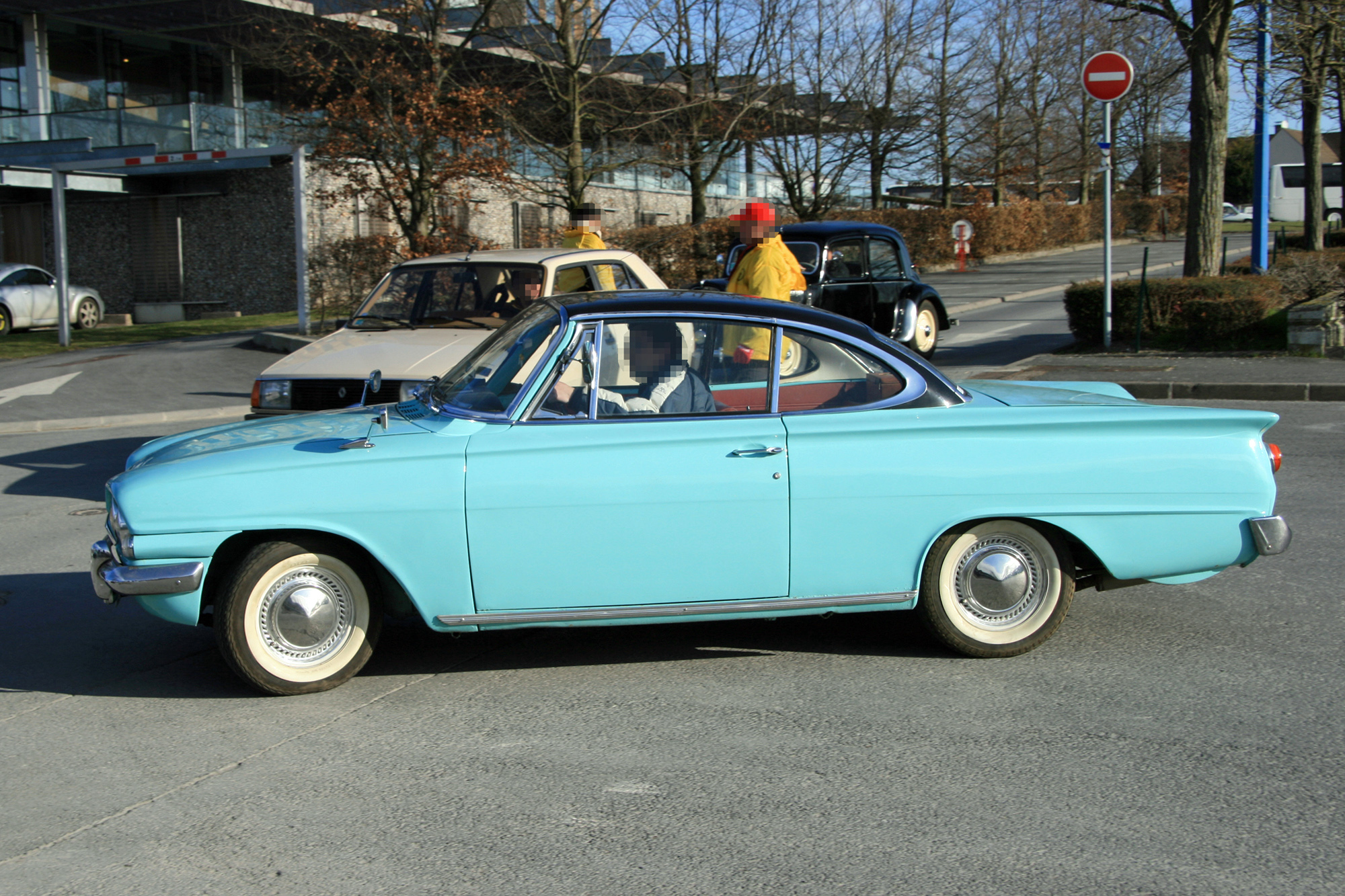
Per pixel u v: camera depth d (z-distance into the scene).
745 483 4.55
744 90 24.75
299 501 4.44
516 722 4.36
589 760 3.99
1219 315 14.29
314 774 3.92
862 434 4.61
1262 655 4.93
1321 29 16.92
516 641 5.33
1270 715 4.28
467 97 19.66
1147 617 5.47
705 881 3.17
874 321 14.51
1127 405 4.95
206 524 4.41
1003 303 23.92
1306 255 17.17
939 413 4.70
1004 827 3.46
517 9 21.12
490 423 4.61
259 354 18.12
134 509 4.42
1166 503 4.72
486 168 19.66
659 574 4.58
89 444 11.52
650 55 23.55
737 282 8.05
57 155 27.66
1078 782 3.75
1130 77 14.22
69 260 29.27
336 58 20.34
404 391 7.45
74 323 25.22
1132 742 4.06
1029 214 38.84
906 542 4.68
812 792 3.71
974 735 4.15
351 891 3.16
